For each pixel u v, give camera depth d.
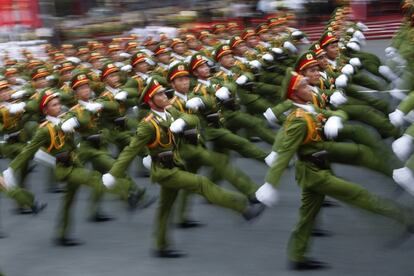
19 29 43.06
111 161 15.59
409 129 11.19
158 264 13.28
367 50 37.41
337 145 11.95
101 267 13.45
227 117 17.17
